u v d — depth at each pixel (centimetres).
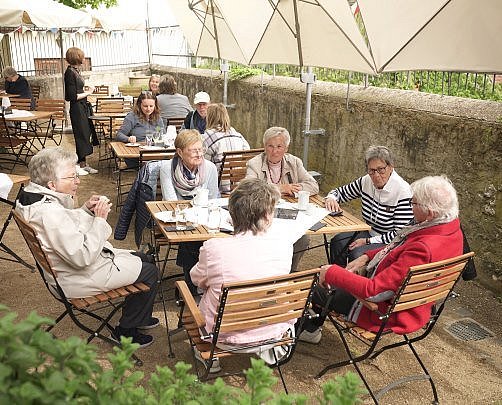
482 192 477
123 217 469
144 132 715
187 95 1285
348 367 361
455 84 571
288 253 290
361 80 703
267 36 661
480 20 389
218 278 278
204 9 899
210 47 976
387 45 474
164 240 453
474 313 445
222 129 586
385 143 602
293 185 462
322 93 717
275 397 125
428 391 340
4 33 1389
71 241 315
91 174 838
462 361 374
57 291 335
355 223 398
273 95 852
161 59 1656
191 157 439
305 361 365
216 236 356
